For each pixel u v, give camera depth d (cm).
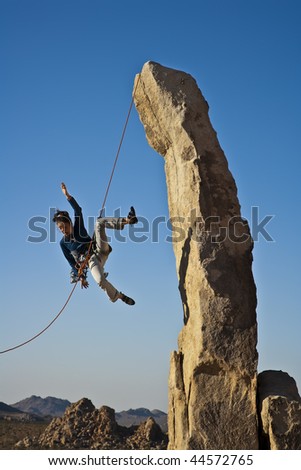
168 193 1579
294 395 1393
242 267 1431
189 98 1520
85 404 3962
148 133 1612
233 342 1380
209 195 1459
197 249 1430
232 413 1358
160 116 1548
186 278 1475
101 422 3778
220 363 1375
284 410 1341
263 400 1362
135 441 3606
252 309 1405
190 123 1497
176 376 1455
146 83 1561
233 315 1392
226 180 1478
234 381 1370
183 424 1387
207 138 1496
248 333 1387
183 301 1499
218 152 1492
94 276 1516
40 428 4888
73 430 3734
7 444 4069
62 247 1560
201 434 1355
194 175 1466
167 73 1547
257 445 1345
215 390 1373
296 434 1325
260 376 1455
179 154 1498
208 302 1398
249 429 1349
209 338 1380
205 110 1522
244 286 1418
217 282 1406
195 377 1384
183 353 1477
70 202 1563
